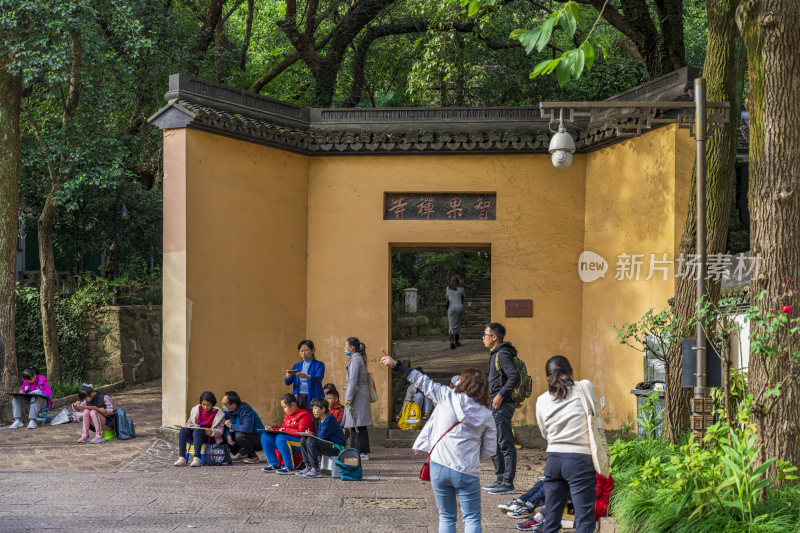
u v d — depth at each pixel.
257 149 11.10
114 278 17.47
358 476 8.19
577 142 11.37
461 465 5.05
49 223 15.41
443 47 13.43
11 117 12.73
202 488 7.68
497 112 11.63
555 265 11.55
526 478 8.40
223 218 10.59
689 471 5.64
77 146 14.27
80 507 6.78
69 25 12.30
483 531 6.14
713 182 7.96
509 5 15.46
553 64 4.89
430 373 15.04
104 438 10.59
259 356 11.04
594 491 5.19
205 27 16.86
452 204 11.73
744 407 5.90
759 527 4.92
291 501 7.15
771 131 5.87
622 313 10.44
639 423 8.39
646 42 12.96
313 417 8.84
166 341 10.25
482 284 23.50
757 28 6.01
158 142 17.17
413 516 6.62
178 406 10.13
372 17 16.27
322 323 11.73
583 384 5.29
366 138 11.42
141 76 15.47
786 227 5.82
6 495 7.27
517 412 11.55
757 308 5.84
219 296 10.50
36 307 16.84
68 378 16.52
